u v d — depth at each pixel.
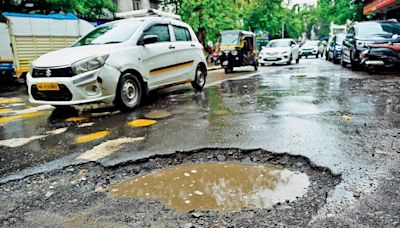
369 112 5.16
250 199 2.57
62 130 4.99
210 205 2.50
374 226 2.07
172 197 2.67
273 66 17.58
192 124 4.88
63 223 2.33
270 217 2.26
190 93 8.25
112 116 5.80
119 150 3.84
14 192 2.89
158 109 6.24
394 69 11.68
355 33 12.13
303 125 4.50
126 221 2.31
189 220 2.28
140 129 4.76
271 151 3.54
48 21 13.28
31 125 5.48
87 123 5.37
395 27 11.79
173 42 7.58
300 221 2.18
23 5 14.87
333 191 2.55
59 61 5.63
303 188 2.73
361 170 2.90
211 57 22.94
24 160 3.67
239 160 3.46
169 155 3.62
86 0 16.08
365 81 9.02
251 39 14.49
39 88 5.71
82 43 6.64
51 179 3.15
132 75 6.28
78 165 3.46
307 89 7.94
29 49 12.86
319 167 3.06
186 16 20.23
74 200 2.69
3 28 12.28
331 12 28.03
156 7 27.91
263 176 3.03
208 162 3.45
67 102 5.59
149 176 3.16
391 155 3.23
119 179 3.11
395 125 4.33
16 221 2.38
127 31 6.63
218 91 8.38
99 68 5.63
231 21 21.86
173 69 7.47
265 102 6.42
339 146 3.57
